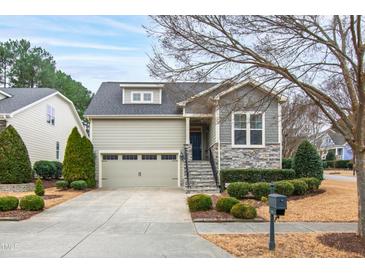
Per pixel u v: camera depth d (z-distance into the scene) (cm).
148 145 1884
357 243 651
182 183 1883
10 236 751
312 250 626
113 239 721
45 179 1941
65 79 3897
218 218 935
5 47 3716
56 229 827
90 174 1716
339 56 684
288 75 661
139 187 1852
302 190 1307
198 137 2030
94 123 1878
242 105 924
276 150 1670
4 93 1942
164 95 2064
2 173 1536
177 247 655
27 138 1880
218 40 666
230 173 1530
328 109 962
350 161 3916
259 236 740
